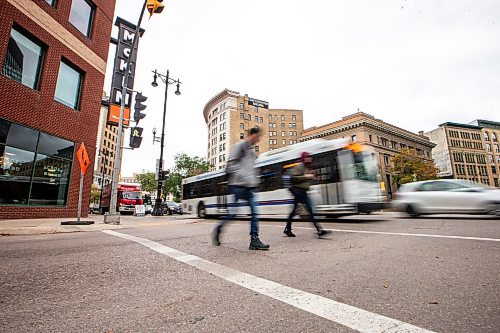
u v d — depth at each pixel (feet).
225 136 223.51
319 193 32.40
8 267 10.66
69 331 5.56
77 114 43.24
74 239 18.56
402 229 21.57
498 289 7.74
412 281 8.59
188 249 14.24
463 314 6.23
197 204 54.75
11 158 33.86
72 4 43.52
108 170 231.09
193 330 5.60
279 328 5.67
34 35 36.86
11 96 33.91
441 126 214.07
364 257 11.82
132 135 35.73
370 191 31.30
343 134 163.22
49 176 38.60
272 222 35.99
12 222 28.45
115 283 8.70
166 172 70.69
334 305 6.82
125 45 62.13
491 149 220.23
